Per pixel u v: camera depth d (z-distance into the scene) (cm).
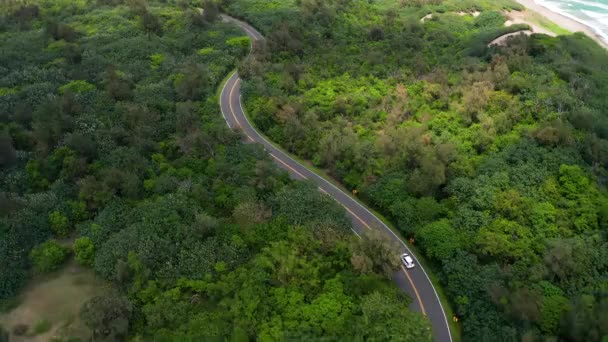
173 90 12912
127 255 7888
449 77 13688
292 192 9094
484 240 8106
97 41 15688
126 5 18688
